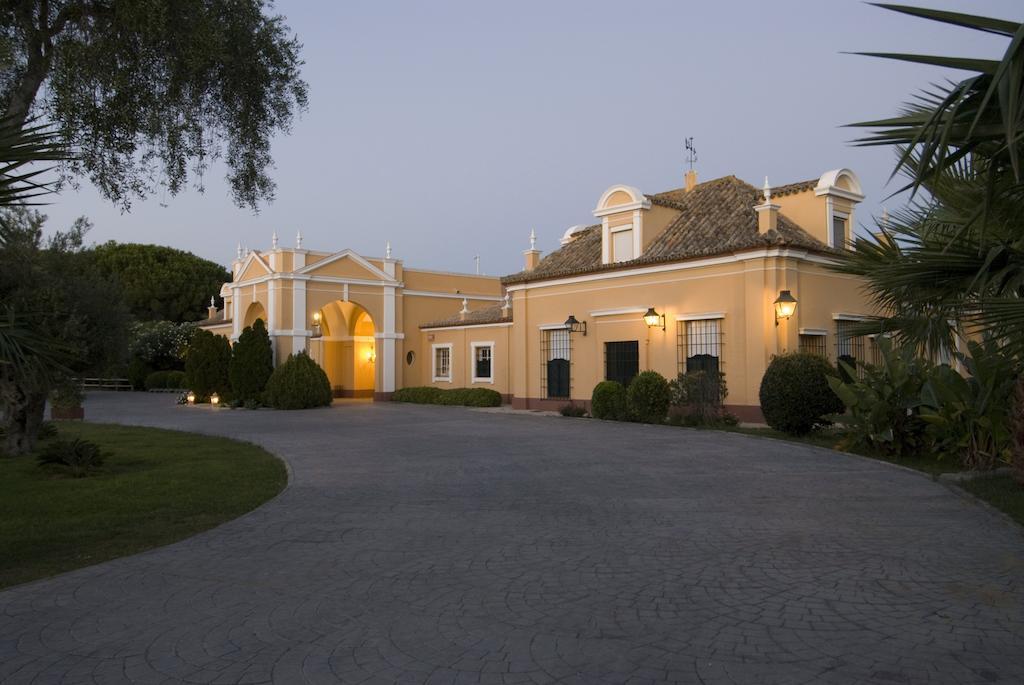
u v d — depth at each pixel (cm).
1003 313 588
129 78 928
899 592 502
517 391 2539
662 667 384
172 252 5538
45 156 512
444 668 388
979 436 1054
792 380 1475
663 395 1888
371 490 945
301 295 3059
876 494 877
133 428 1958
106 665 399
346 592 520
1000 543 638
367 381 3672
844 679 366
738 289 1906
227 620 466
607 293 2247
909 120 442
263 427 1944
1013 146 353
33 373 616
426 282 3531
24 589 538
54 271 1323
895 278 679
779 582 529
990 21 370
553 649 410
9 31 848
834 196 2020
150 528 748
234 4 1029
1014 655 393
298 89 1123
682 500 849
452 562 596
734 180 2342
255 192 1129
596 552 621
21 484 1014
